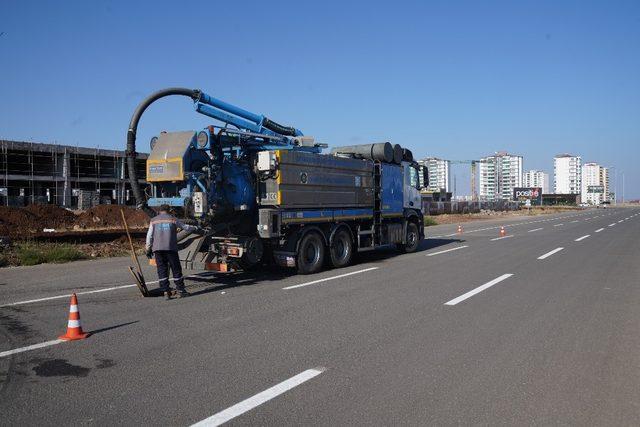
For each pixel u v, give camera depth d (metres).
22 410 4.23
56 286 10.35
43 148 51.66
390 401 4.38
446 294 9.29
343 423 3.96
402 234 16.22
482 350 5.83
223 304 8.48
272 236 11.13
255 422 3.99
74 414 4.15
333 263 12.84
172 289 9.81
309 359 5.52
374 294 9.32
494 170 156.00
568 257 15.37
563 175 195.38
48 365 5.38
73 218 28.11
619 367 5.26
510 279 11.04
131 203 57.09
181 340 6.30
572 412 4.17
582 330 6.73
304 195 12.02
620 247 18.66
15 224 24.42
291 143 13.08
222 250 10.67
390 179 15.46
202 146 10.54
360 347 5.96
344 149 15.62
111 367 5.30
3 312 7.95
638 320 7.29
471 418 4.05
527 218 53.53
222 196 11.07
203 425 3.94
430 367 5.25
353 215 13.66
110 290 9.89
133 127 10.91
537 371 5.13
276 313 7.77
